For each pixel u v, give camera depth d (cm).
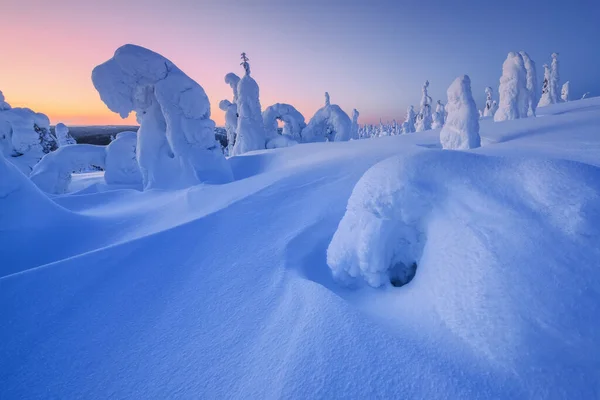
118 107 1068
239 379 208
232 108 2691
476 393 165
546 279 189
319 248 403
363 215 294
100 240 587
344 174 758
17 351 262
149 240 439
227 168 1230
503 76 1898
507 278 197
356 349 202
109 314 304
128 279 360
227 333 261
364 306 262
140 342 266
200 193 789
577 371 163
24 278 346
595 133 998
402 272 300
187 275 366
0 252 505
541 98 3184
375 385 178
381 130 7100
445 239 246
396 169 294
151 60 1033
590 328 171
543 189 227
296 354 208
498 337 185
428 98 3559
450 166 282
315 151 1438
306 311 250
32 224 564
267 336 243
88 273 364
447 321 211
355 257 298
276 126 2767
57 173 1359
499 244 213
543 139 1023
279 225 493
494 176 259
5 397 220
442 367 182
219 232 479
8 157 1784
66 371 240
